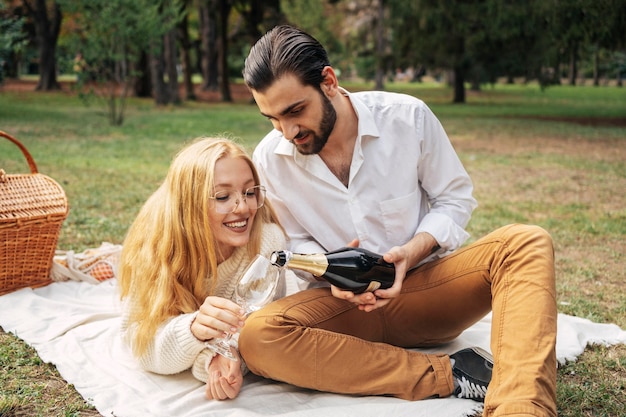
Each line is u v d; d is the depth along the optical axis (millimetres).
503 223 5754
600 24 13484
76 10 12266
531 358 2020
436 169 2762
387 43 26703
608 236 5340
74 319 3236
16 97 21844
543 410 1920
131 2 12359
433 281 2570
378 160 2656
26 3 25547
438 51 21156
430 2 18875
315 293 2549
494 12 17234
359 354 2422
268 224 2738
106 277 3951
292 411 2400
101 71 14570
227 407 2441
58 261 3953
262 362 2430
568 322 3275
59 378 2732
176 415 2406
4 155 8906
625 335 3186
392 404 2389
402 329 2682
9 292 3627
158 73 20391
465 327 2699
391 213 2688
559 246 5031
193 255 2594
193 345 2490
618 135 13148
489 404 2020
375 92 2752
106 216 5609
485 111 20531
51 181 3818
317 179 2656
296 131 2424
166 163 8758
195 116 16875
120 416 2375
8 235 3527
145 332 2605
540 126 15195
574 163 9430
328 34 29312
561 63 16688
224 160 2562
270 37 2361
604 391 2648
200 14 30500
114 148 10148
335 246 2736
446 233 2604
